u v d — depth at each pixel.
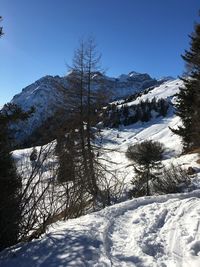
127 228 7.56
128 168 28.06
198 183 19.97
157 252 6.15
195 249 6.20
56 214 8.23
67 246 5.93
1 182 6.50
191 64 29.78
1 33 7.13
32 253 5.86
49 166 7.32
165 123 129.12
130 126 131.75
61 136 8.41
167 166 27.00
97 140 23.20
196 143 29.28
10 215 6.50
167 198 11.05
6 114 6.54
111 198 11.73
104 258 5.46
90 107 23.44
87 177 9.56
